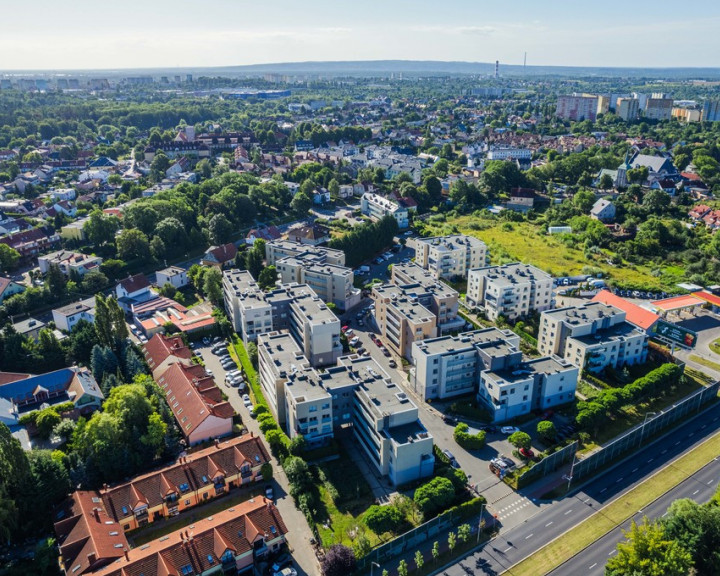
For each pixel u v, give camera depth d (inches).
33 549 4849.9
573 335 7588.6
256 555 4722.0
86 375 7101.4
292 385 6171.3
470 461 5994.1
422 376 6998.0
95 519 4847.4
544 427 6161.4
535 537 5064.0
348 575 4603.8
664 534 4576.8
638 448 6279.5
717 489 5482.3
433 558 4827.8
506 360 6801.2
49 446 6053.2
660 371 7135.8
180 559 4436.5
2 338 7524.6
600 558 4854.8
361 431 6127.0
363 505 5359.3
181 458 5580.7
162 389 6835.6
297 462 5511.8
